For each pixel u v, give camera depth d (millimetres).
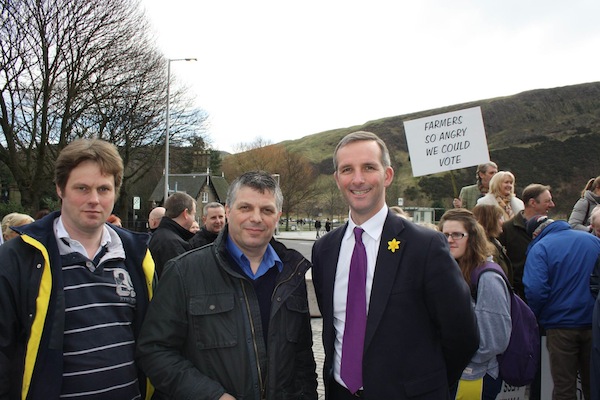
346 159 2441
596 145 75625
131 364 2314
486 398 3225
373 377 2229
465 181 76750
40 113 18125
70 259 2234
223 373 2242
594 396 3297
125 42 19891
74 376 2129
